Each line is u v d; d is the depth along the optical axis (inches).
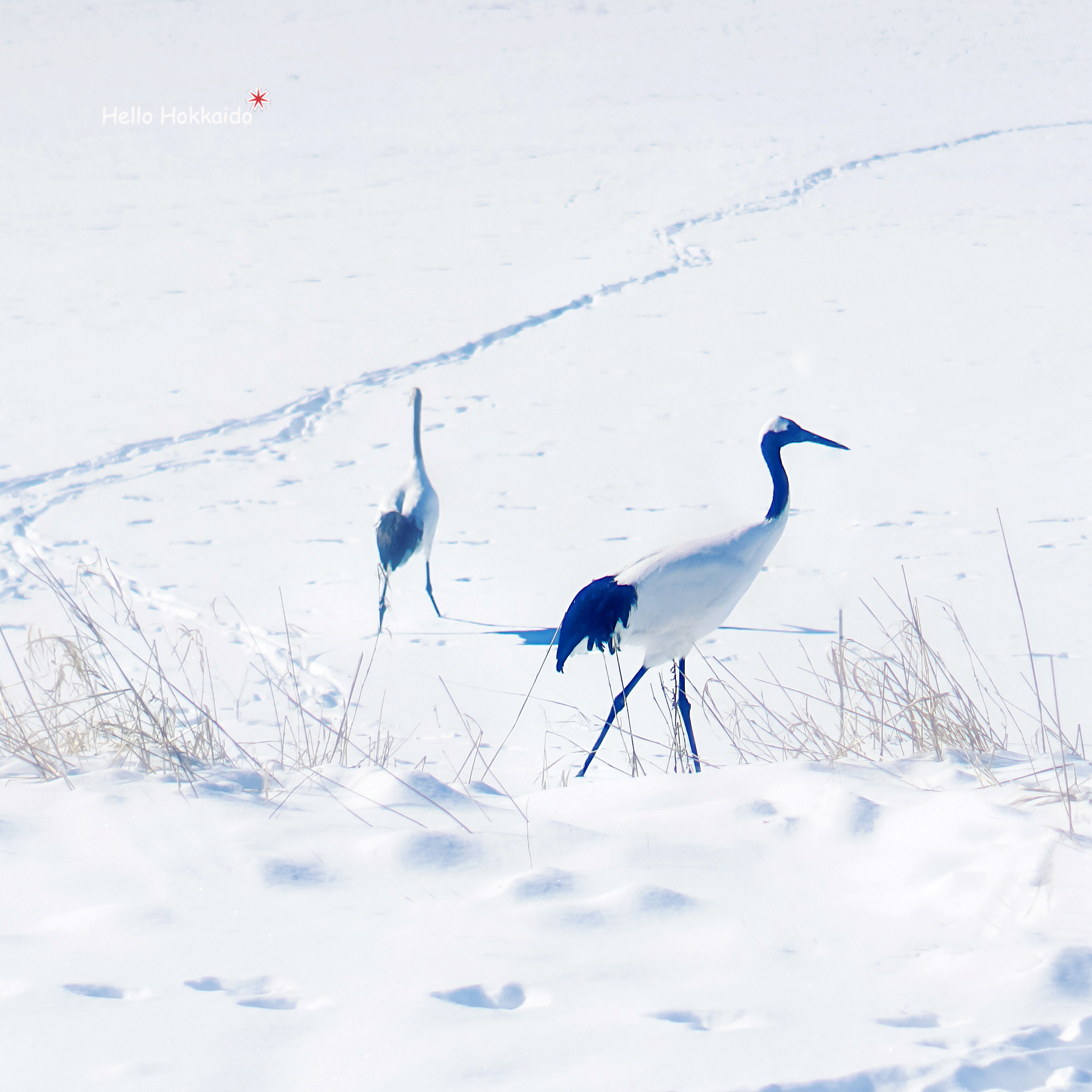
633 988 158.4
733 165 1977.1
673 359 943.7
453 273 1290.6
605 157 2090.3
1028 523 557.0
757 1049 139.3
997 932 174.7
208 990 157.9
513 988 159.3
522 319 1085.1
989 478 631.2
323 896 193.5
